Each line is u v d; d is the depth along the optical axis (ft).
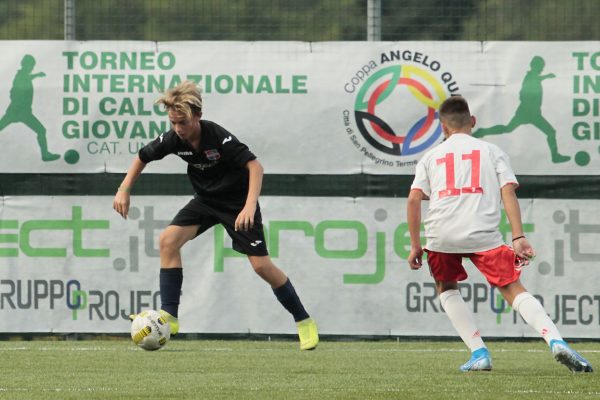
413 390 62.08
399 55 108.68
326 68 108.99
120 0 114.32
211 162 85.10
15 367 78.59
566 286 107.55
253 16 113.91
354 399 57.98
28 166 109.29
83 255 109.19
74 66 109.50
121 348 98.17
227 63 109.29
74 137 109.29
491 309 107.76
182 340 107.86
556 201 107.65
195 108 82.23
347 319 108.37
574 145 107.76
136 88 109.40
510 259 70.54
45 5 116.98
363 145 108.68
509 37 112.47
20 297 109.29
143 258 109.09
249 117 108.99
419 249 72.90
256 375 72.13
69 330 109.19
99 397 59.11
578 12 112.16
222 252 108.47
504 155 72.02
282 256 108.58
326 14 113.60
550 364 81.51
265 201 108.58
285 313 108.37
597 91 107.76
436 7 112.47
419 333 108.06
